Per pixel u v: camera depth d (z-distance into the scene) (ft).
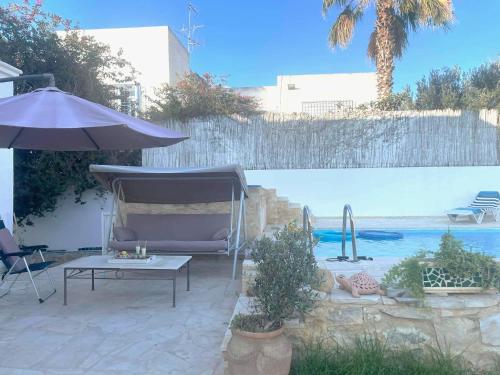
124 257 17.61
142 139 18.07
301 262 10.17
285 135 42.78
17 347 12.66
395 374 10.43
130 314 15.57
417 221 36.42
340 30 49.39
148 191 25.08
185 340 13.10
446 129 41.22
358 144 42.19
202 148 43.19
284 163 42.83
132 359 11.82
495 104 42.86
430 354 11.03
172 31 56.85
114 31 55.26
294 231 10.83
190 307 16.34
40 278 21.38
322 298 11.55
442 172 40.34
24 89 32.60
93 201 34.91
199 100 43.47
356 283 11.94
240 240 23.88
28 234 34.83
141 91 52.95
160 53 54.75
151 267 16.51
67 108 13.62
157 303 16.90
